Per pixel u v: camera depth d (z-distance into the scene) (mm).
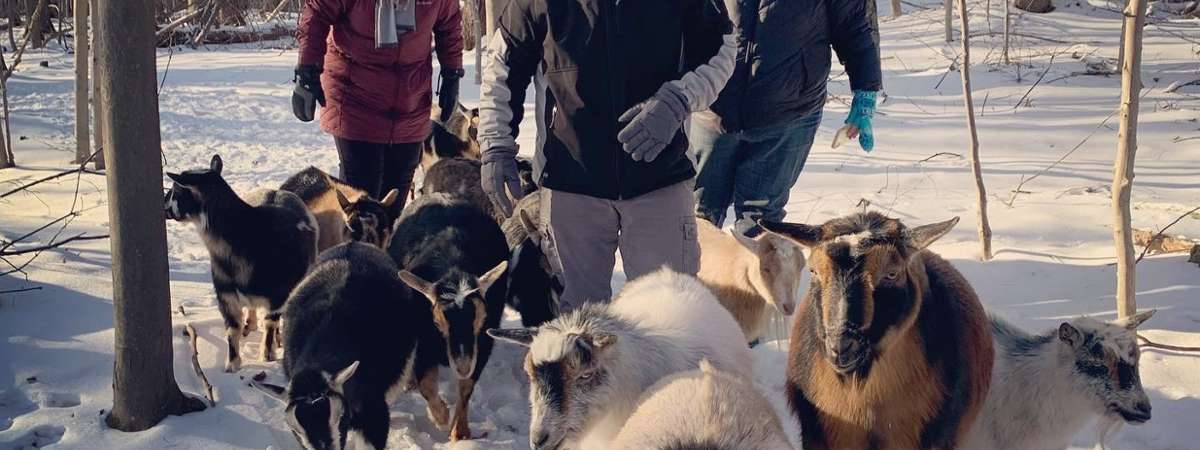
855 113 6309
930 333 3719
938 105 13305
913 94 14094
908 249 3549
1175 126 11602
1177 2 20891
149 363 4727
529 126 12844
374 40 6543
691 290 4633
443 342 5090
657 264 4926
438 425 5184
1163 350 5473
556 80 4707
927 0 23828
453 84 7094
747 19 6109
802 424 3963
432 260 5574
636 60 4617
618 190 4773
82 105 11281
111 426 4773
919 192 9156
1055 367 4332
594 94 4660
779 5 6051
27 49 24766
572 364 3953
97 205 8930
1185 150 10516
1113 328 4297
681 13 4637
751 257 5672
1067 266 6949
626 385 4094
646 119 4449
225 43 26672
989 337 4125
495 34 4879
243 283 5617
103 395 5090
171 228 8586
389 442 4980
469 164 7219
